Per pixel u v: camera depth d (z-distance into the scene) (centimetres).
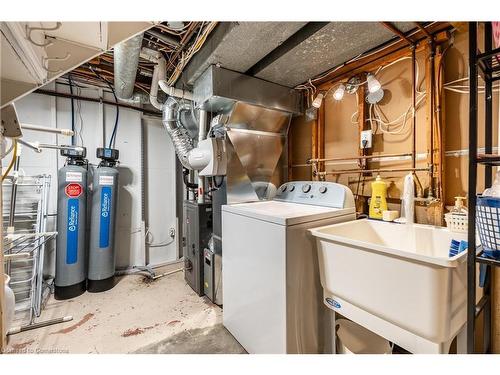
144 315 201
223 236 179
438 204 137
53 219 257
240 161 215
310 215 135
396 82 162
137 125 308
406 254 89
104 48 94
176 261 332
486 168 114
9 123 110
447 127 139
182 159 264
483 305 107
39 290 206
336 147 204
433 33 138
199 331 178
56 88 262
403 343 94
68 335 174
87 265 254
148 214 319
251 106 210
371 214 163
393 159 164
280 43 159
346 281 113
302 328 130
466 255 85
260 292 142
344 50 163
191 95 229
